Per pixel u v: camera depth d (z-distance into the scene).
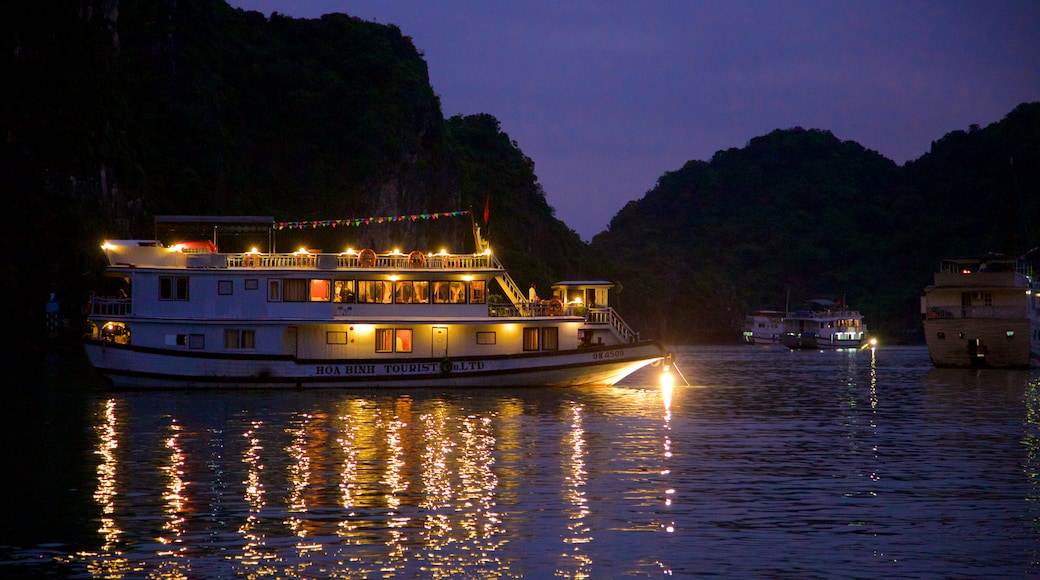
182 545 19.75
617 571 18.30
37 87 96.69
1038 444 33.47
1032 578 18.08
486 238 56.12
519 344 52.62
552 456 30.02
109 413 40.22
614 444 32.72
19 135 94.19
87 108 101.56
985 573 18.34
